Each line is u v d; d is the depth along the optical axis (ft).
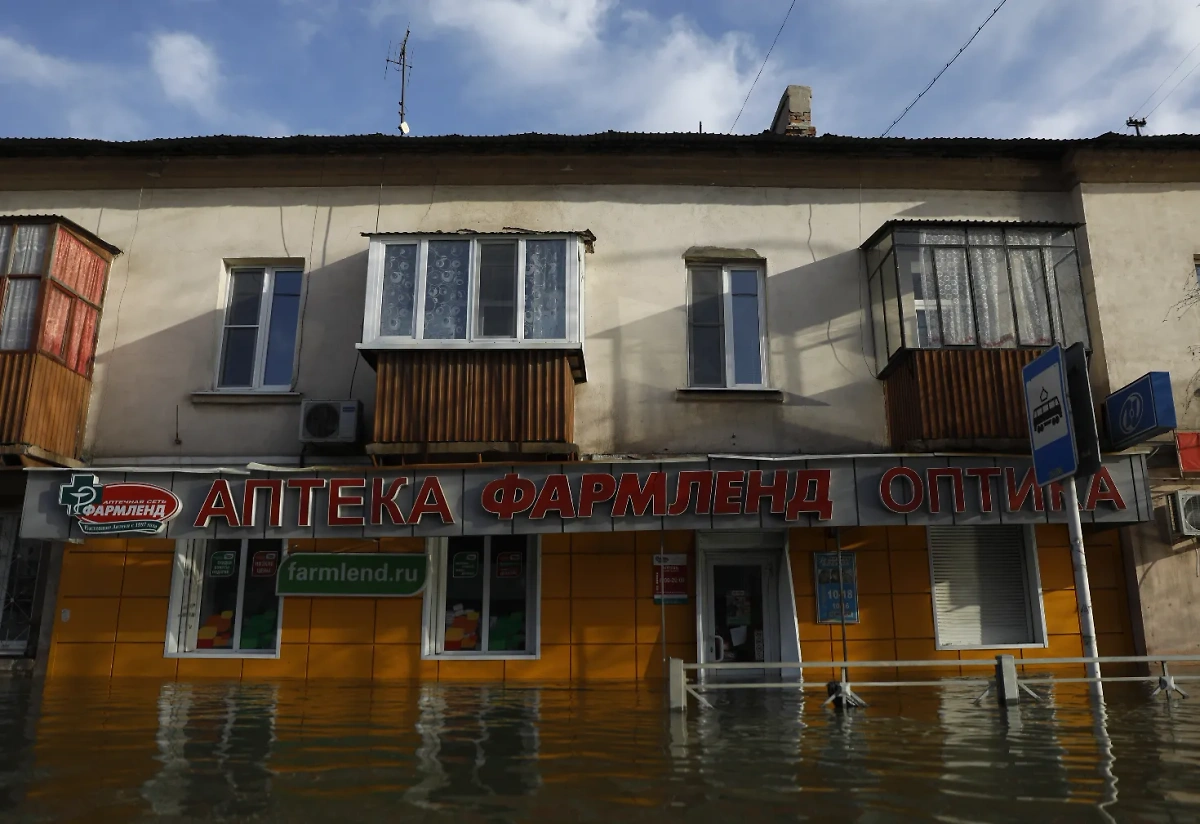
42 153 36.73
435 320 33.06
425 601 32.86
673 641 32.50
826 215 37.09
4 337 31.99
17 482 34.14
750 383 35.94
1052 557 33.81
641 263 36.42
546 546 33.24
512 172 37.11
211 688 29.32
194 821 12.37
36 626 33.50
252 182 37.17
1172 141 36.24
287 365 35.99
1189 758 16.72
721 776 15.34
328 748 18.15
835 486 30.96
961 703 25.11
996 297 33.73
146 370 35.29
